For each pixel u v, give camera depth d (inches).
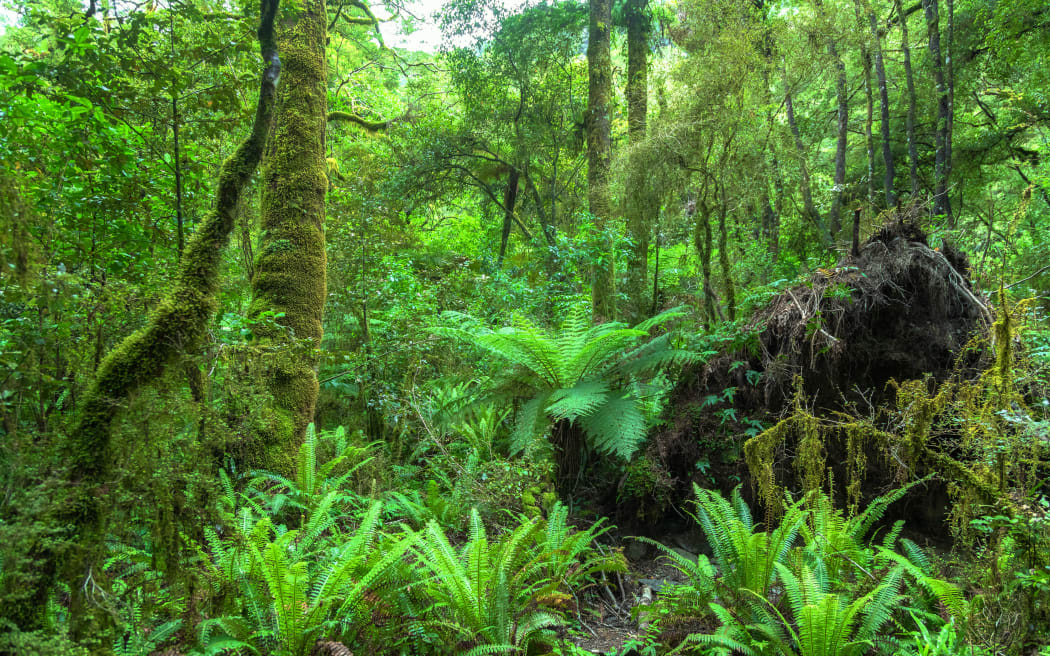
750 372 179.6
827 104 410.9
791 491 167.5
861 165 467.8
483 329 205.2
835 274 178.5
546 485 185.2
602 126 385.1
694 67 232.8
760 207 257.6
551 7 464.8
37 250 85.4
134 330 110.0
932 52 343.6
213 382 140.3
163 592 103.0
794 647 119.2
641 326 191.5
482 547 119.4
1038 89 380.5
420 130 500.1
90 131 140.3
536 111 507.8
